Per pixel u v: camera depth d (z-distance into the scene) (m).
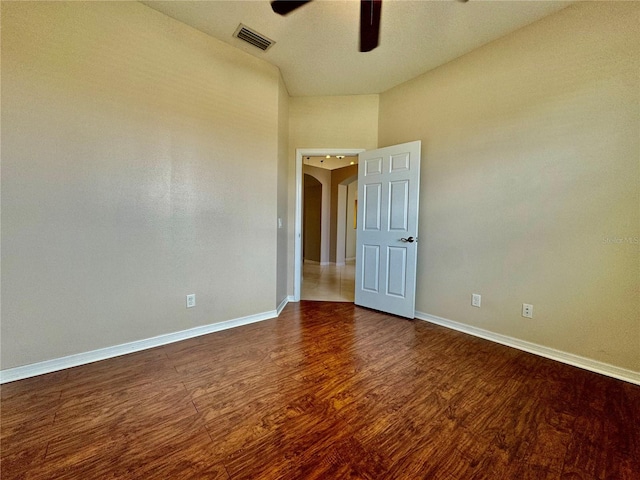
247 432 1.39
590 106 2.03
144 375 1.90
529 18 2.23
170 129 2.35
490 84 2.55
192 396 1.67
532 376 1.95
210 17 2.28
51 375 1.88
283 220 3.50
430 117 3.05
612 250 1.96
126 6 2.09
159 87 2.27
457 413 1.55
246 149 2.84
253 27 2.39
